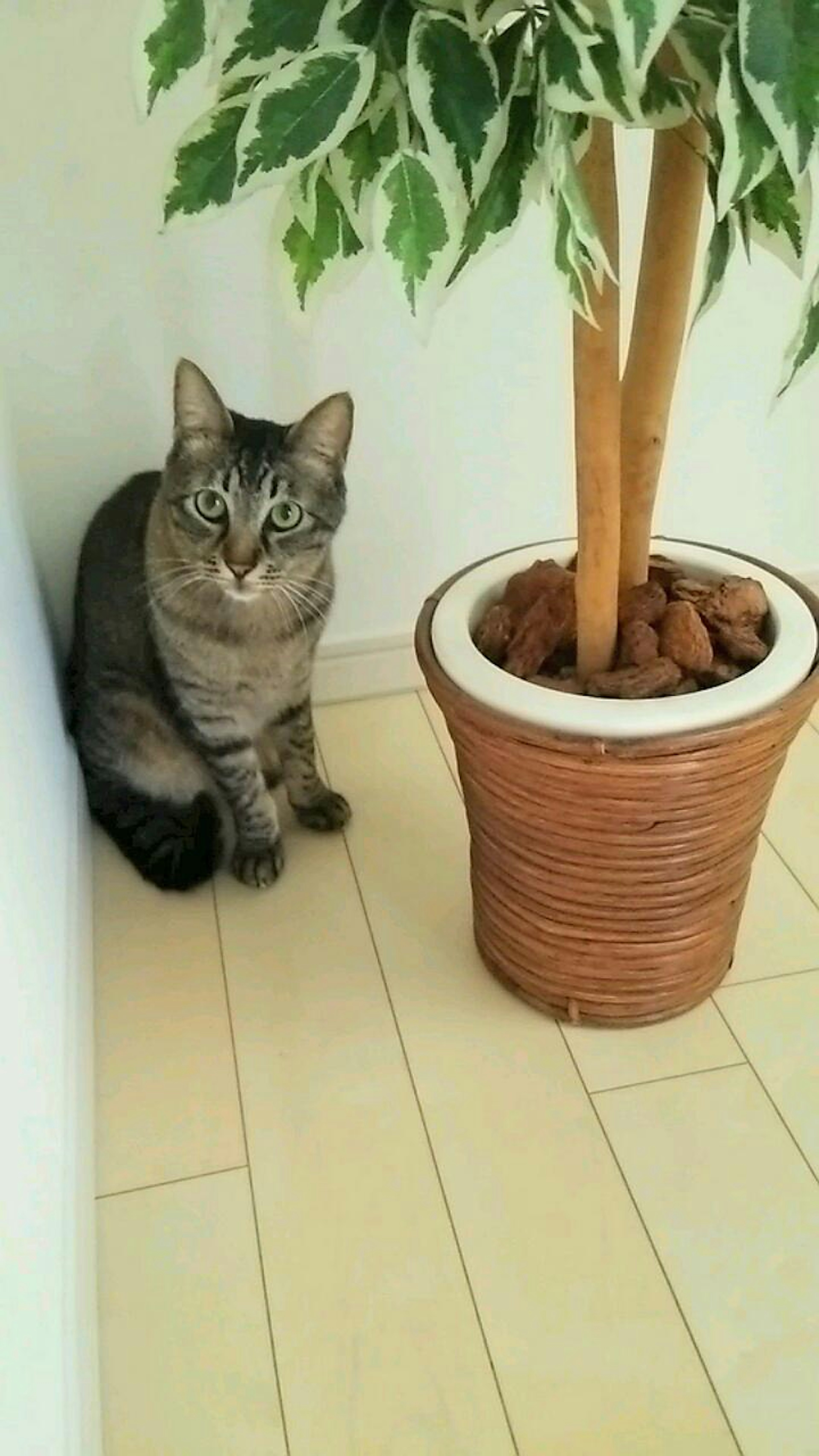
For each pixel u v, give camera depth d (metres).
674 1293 0.99
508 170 0.77
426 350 1.38
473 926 1.36
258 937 1.36
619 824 1.03
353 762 1.63
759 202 0.83
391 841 1.49
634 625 1.08
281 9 0.69
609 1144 1.11
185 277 1.37
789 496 1.72
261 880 1.42
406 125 0.73
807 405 1.63
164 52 0.68
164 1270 1.03
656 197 0.95
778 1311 0.98
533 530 1.66
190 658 1.29
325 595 1.34
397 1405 0.93
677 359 1.03
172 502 1.22
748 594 1.10
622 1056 1.19
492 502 1.62
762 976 1.28
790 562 1.79
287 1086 1.18
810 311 0.75
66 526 1.53
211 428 1.19
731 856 1.11
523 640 1.10
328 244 0.84
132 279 1.36
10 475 1.32
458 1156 1.11
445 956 1.32
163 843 1.45
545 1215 1.06
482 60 0.68
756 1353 0.95
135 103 0.93
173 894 1.42
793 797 1.53
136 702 1.42
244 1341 0.98
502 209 0.78
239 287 1.38
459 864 1.45
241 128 0.68
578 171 0.78
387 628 1.72
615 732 0.97
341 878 1.44
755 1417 0.91
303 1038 1.23
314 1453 0.90
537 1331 0.97
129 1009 1.27
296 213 0.81
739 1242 1.03
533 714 0.99
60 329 1.37
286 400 1.49
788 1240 1.03
